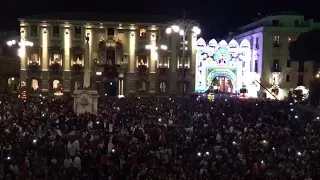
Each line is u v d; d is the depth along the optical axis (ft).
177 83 272.72
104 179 66.74
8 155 73.41
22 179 61.67
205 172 66.33
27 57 266.36
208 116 124.88
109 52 267.80
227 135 94.58
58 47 266.57
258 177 66.13
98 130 96.94
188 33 270.67
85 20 266.77
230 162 71.77
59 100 183.01
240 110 143.54
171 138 90.99
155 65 271.90
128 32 271.49
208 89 264.31
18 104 148.05
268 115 133.08
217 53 273.95
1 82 293.23
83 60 268.82
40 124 104.83
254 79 275.18
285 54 282.36
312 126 117.08
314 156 77.82
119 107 151.64
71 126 106.73
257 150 79.71
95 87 268.00
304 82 280.10
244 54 275.80
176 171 66.18
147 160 71.82
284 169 69.21
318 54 215.31
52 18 267.18
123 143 83.35
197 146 84.53
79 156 73.77
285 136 94.58
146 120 122.62
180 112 133.69
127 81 271.08
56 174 64.54
